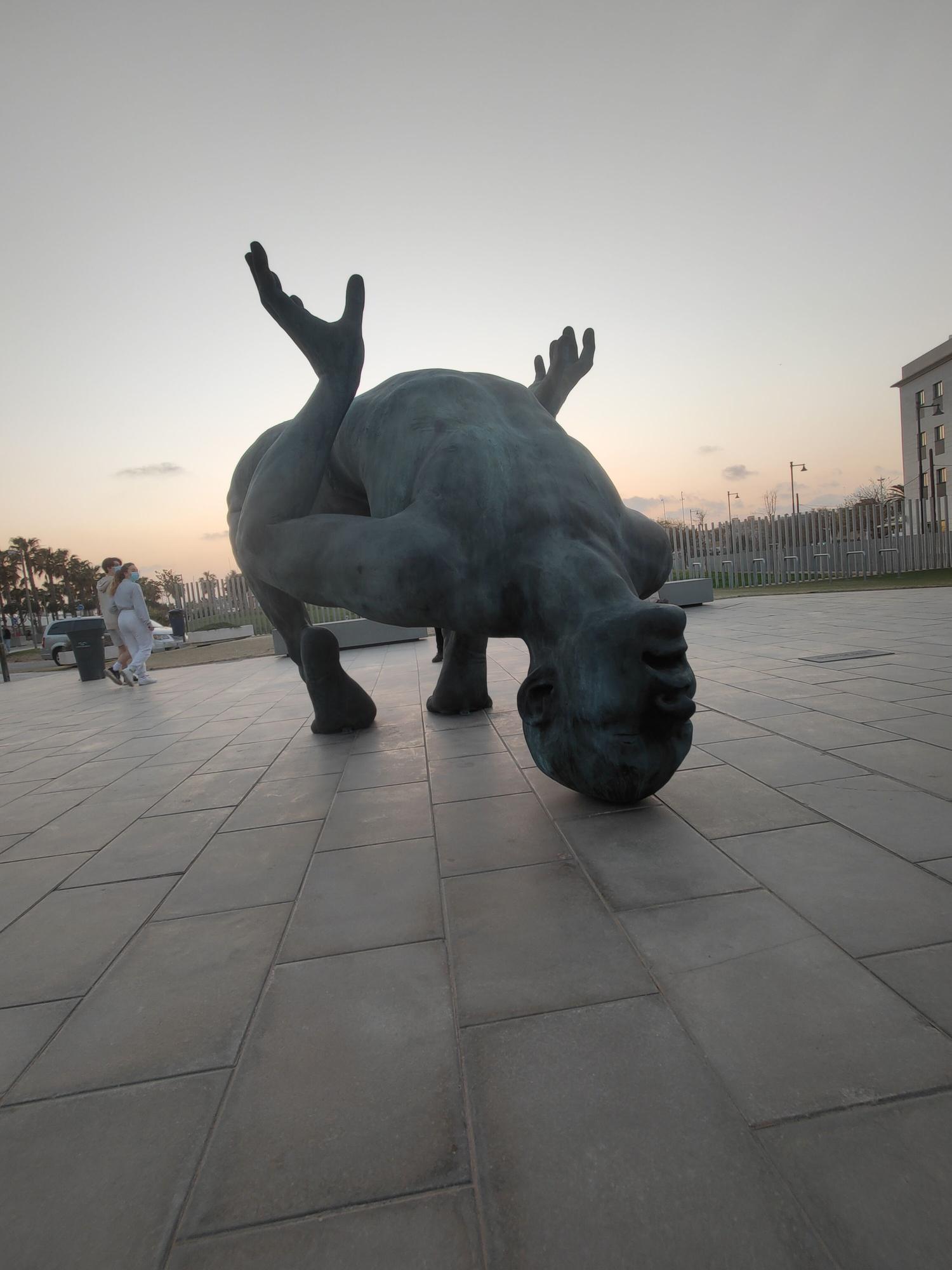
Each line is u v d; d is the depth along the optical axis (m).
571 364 4.07
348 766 4.23
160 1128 1.41
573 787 2.79
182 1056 1.63
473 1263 1.06
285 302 3.17
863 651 6.77
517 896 2.29
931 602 11.68
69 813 3.81
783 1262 1.02
